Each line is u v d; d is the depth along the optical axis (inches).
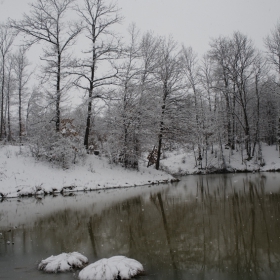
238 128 1357.0
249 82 1327.5
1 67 1026.1
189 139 960.3
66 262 210.1
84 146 768.3
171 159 1413.6
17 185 572.1
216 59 1218.0
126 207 465.7
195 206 454.0
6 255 247.1
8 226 354.3
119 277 186.7
